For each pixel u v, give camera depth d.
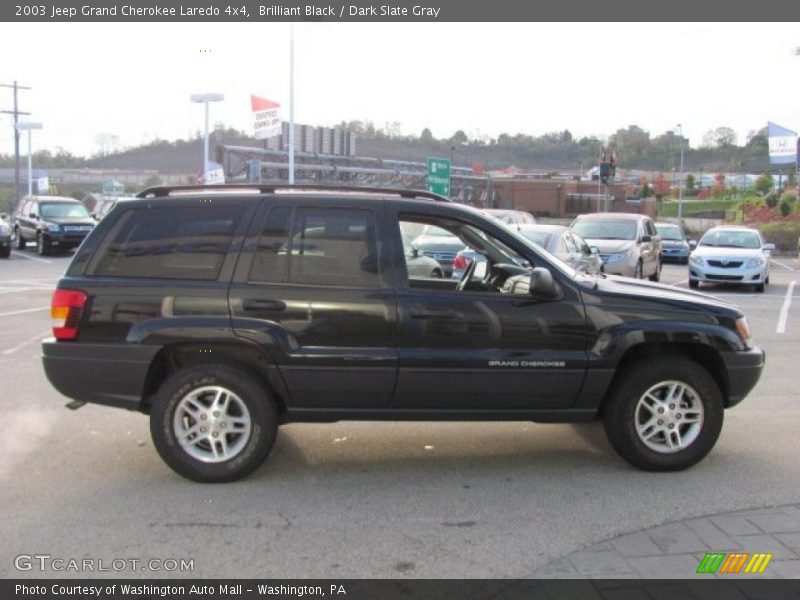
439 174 41.75
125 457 5.63
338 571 3.92
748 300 16.80
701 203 91.44
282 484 5.11
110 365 5.01
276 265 5.11
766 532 4.37
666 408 5.34
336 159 52.75
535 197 81.12
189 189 5.42
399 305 5.07
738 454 5.78
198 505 4.75
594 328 5.19
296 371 5.02
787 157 45.81
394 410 5.16
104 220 5.20
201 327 4.96
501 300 5.14
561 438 6.16
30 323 11.77
